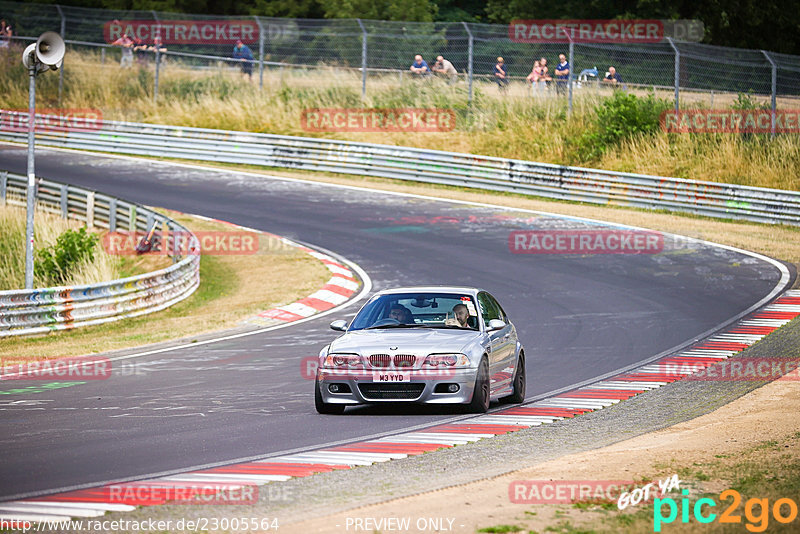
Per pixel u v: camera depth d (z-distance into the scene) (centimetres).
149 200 8150
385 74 10500
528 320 4891
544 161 9375
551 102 9912
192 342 4584
